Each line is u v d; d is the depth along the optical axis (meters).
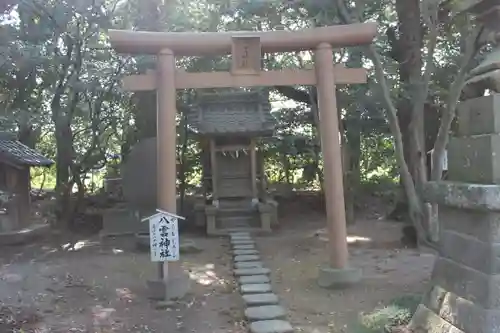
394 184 18.02
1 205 11.60
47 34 12.23
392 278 8.00
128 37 7.43
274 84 7.88
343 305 6.74
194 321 6.30
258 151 15.86
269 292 7.24
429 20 8.11
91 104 16.23
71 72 13.84
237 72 7.79
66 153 14.29
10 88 12.76
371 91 12.74
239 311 6.63
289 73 7.90
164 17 12.09
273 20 11.90
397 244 11.06
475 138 4.13
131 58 13.91
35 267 9.30
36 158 12.57
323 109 7.85
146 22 11.91
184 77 7.77
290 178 20.45
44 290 7.64
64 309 6.74
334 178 7.82
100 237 12.75
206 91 16.73
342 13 8.68
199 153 17.69
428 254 9.86
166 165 7.53
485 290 3.78
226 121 14.70
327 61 7.81
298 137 17.36
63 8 12.15
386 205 16.69
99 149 16.25
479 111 4.12
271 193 18.78
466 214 4.12
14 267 9.30
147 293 7.50
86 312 6.63
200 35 7.68
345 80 7.97
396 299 6.19
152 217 7.23
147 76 7.71
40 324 6.09
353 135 16.14
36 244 11.82
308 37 7.80
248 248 10.98
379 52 11.73
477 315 3.81
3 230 11.67
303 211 17.45
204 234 13.77
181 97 16.17
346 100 14.19
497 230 3.79
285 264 9.55
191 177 18.86
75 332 5.84
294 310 6.59
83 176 16.58
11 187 11.95
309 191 19.36
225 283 8.16
